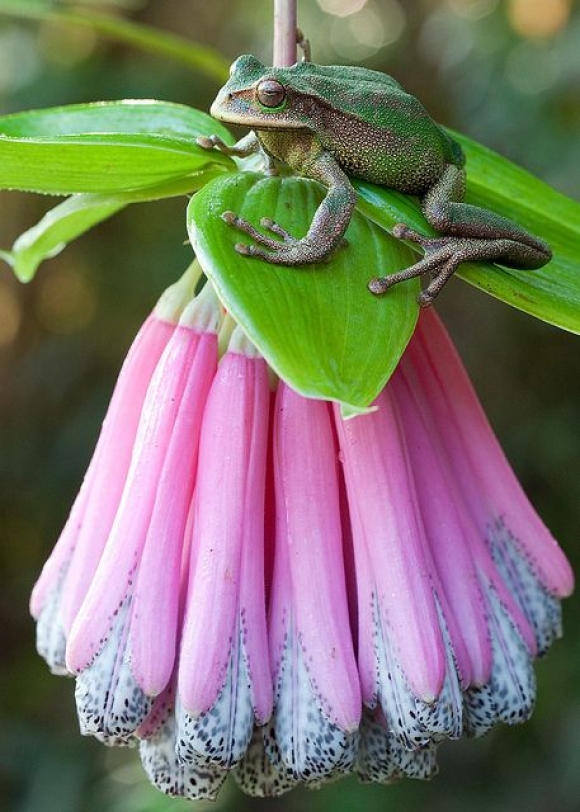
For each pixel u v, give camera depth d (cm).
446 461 38
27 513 93
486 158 40
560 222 40
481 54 81
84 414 91
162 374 37
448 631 36
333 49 98
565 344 92
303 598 36
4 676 90
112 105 39
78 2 84
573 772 76
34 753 83
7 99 85
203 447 36
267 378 37
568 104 79
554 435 88
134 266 91
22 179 36
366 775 37
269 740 36
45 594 38
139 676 36
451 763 82
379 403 37
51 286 94
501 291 35
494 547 38
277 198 35
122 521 36
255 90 35
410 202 36
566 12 80
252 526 36
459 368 38
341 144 35
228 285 33
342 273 34
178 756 36
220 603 36
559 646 82
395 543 36
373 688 36
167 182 37
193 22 92
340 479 38
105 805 76
